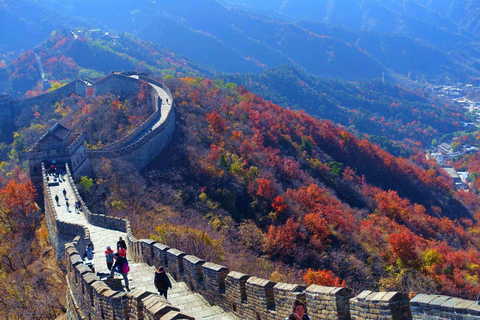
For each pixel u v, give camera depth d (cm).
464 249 8244
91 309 1742
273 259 5106
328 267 5200
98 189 5397
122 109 9619
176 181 6562
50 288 3400
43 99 12838
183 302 1633
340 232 6100
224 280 1555
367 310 946
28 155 5628
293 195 6988
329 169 9375
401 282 5053
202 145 8169
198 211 5809
